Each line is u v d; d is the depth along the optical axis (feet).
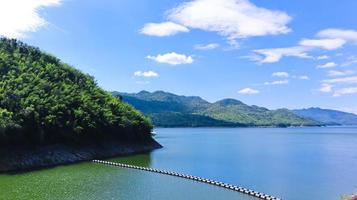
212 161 382.63
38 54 520.83
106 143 432.25
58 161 337.11
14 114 330.34
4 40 511.40
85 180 251.80
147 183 243.81
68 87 461.78
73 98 428.97
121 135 469.57
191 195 209.15
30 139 334.03
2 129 298.56
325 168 337.93
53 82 459.32
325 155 458.50
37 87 409.69
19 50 504.02
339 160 403.75
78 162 350.84
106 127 437.58
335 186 251.39
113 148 433.89
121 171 296.10
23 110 339.16
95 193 210.79
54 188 223.10
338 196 220.84
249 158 415.85
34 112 343.26
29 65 463.42
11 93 363.35
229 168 332.39
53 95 410.72
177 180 256.52
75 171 292.61
